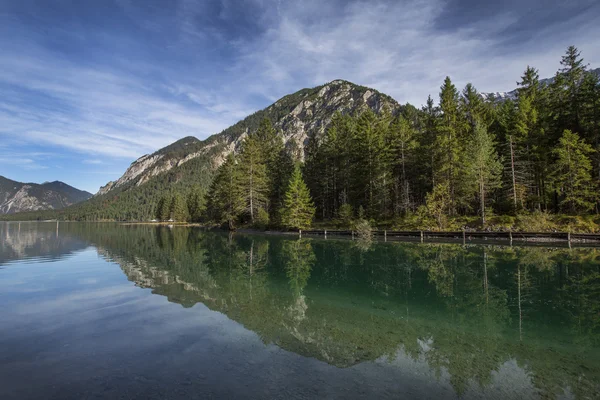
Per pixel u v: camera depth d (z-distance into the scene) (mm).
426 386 5809
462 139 42000
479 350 7645
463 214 43000
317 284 15102
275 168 63969
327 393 5438
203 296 12445
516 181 39500
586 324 9648
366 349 7562
